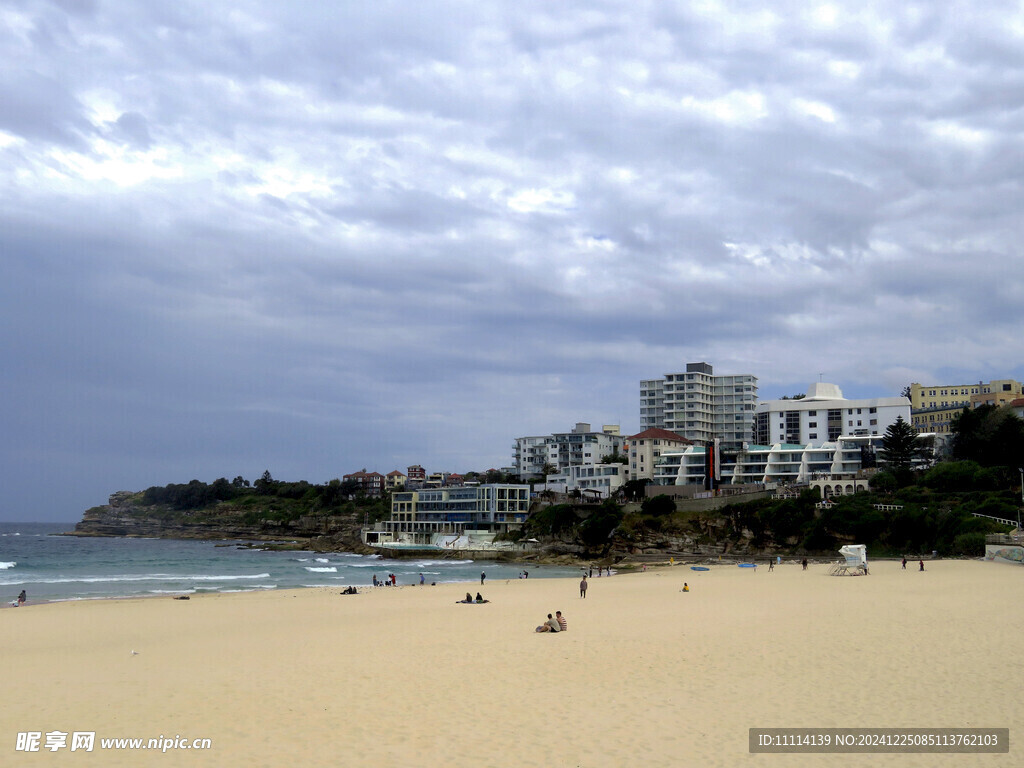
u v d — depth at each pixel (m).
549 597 63.03
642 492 175.25
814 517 126.06
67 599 74.75
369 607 58.09
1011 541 87.81
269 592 80.00
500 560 161.25
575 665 27.33
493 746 17.91
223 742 18.62
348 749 17.86
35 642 39.62
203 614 54.34
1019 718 19.34
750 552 131.50
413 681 25.20
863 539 117.44
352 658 30.47
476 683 24.64
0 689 25.41
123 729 19.86
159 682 26.27
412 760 17.00
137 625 47.62
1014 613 38.00
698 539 138.62
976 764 16.36
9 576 111.12
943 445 152.75
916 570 77.19
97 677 27.56
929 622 35.19
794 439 191.00
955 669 24.62
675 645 30.97
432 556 169.50
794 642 30.59
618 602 54.06
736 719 19.77
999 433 132.50
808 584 63.62
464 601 59.38
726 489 157.00
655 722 19.62
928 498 120.50
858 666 25.53
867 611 40.50
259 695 23.61
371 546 180.38
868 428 184.12
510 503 185.00
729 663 26.78
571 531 158.62
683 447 199.38
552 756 17.14
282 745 18.28
